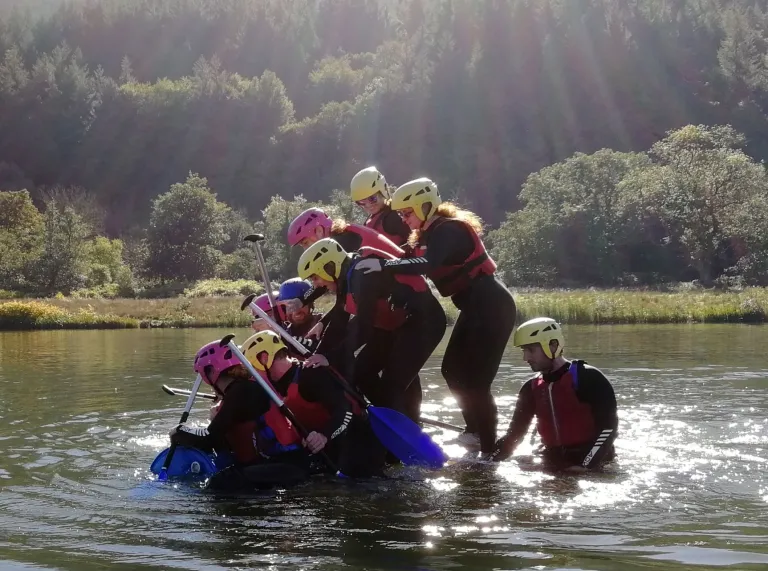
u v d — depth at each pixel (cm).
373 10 17912
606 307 2606
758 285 5091
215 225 7525
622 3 12606
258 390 587
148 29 16925
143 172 12462
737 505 479
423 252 648
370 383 640
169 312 3116
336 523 457
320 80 14912
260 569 385
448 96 11625
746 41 11875
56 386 1033
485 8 12125
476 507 484
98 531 446
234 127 12706
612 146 11044
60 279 5441
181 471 572
